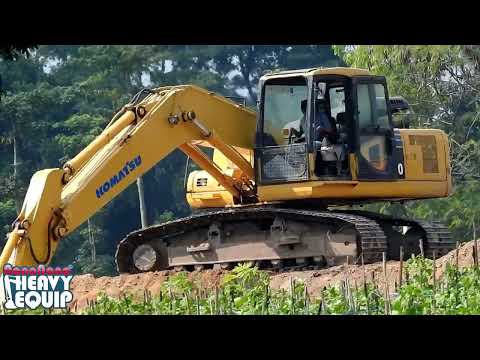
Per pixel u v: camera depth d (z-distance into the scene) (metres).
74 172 45.34
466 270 38.88
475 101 93.88
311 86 50.22
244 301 34.94
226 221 52.50
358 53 90.38
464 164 93.44
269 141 51.25
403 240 53.72
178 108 49.88
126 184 47.53
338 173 50.56
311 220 50.50
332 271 47.03
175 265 53.44
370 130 51.47
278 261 51.50
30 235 43.09
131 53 117.38
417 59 89.50
